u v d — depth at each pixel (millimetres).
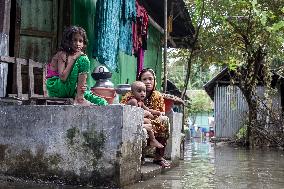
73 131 3742
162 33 15430
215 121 21234
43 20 7090
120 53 10336
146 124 4668
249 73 16438
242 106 20859
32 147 3869
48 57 7066
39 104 4293
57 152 3781
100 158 3654
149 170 4488
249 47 15727
